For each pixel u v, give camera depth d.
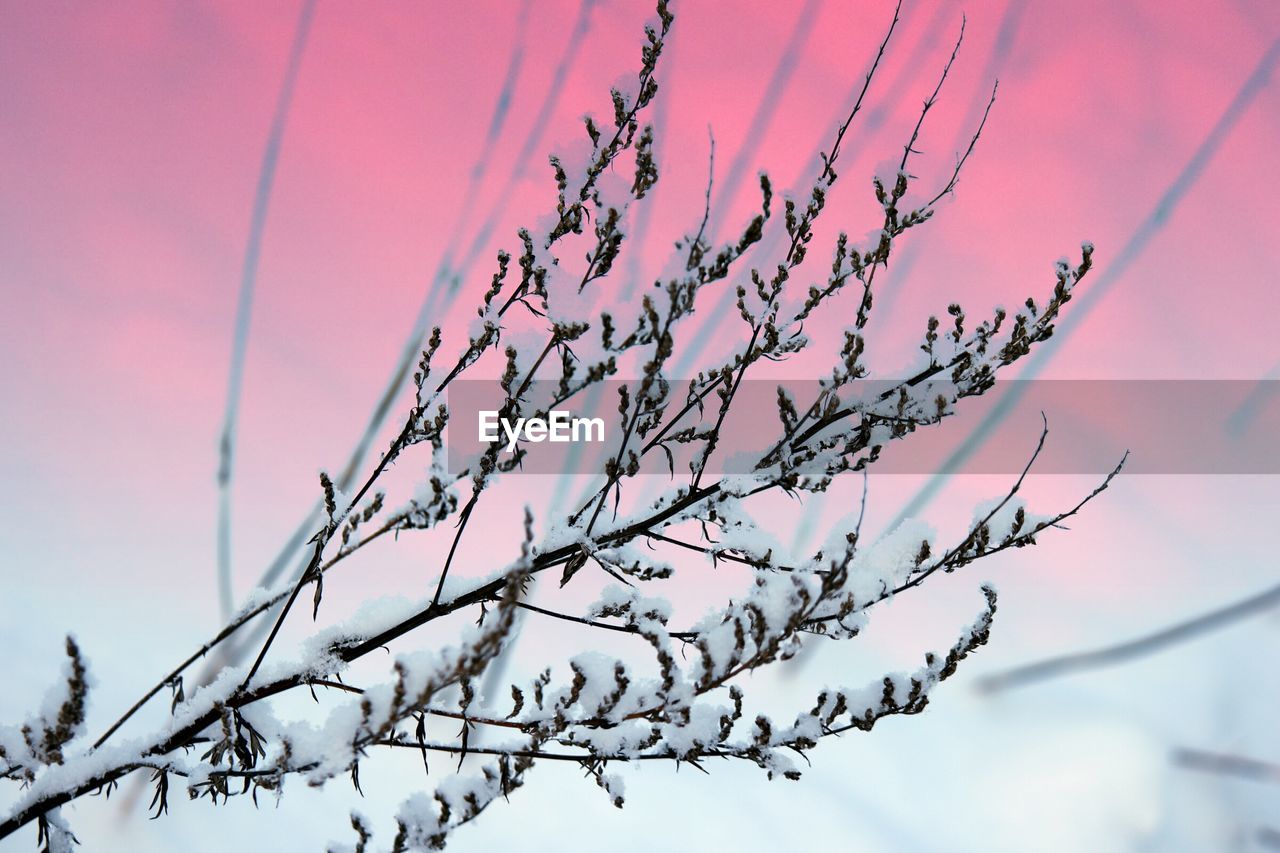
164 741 2.11
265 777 1.98
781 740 2.04
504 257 2.19
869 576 2.01
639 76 2.15
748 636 1.91
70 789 2.02
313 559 2.15
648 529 2.21
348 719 1.91
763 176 1.92
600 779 2.03
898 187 2.07
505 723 1.99
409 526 1.95
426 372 2.22
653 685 1.99
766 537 2.20
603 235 2.11
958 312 2.14
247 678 2.15
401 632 2.20
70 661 1.56
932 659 2.04
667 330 1.91
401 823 1.92
